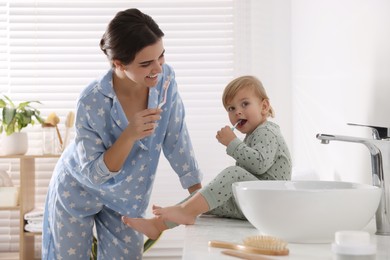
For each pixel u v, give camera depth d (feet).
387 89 6.06
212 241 4.70
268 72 12.12
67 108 12.75
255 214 4.73
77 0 12.70
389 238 5.01
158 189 12.41
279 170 6.71
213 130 12.61
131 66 6.39
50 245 7.87
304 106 10.30
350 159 7.36
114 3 12.71
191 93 12.67
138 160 7.19
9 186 11.80
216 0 12.66
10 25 12.69
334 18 8.11
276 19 12.11
